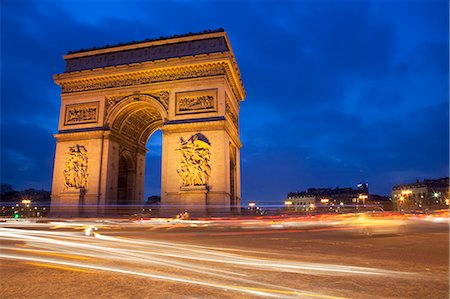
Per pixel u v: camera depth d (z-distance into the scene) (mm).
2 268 13891
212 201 59312
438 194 190500
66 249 19625
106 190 65500
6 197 197500
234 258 16375
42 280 11781
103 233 31984
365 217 47125
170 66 66250
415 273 12977
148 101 67562
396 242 24078
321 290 10461
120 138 72750
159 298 9617
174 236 28781
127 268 13828
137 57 70625
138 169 80875
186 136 63125
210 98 63938
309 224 50875
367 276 12430
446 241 24719
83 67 73250
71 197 65188
